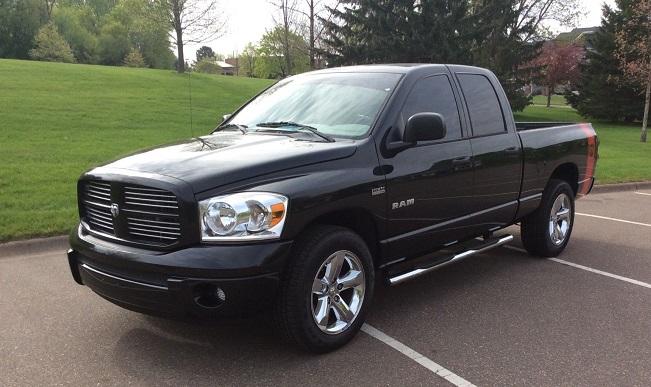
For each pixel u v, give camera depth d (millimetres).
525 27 33938
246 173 3582
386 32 27125
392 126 4367
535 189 5977
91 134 15148
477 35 27672
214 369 3703
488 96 5520
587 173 6988
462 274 5820
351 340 4121
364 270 4070
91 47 72500
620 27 34500
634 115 34875
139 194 3594
